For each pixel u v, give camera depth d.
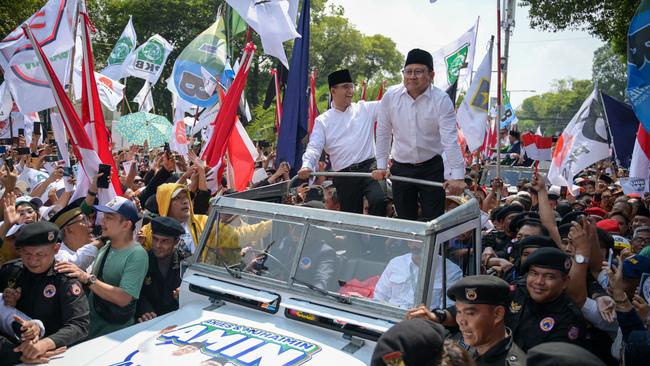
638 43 7.07
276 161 8.03
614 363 4.29
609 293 4.69
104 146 7.19
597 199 11.73
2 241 5.33
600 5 21.27
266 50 7.74
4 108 12.59
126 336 3.94
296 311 3.93
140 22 47.03
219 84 9.66
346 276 3.94
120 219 4.69
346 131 6.18
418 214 5.71
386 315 3.69
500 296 3.35
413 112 5.31
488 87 10.39
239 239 4.44
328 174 5.35
